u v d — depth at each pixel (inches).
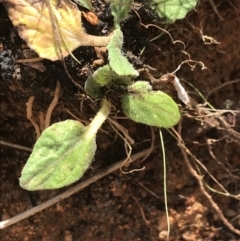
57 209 9.4
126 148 8.8
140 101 8.0
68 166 7.8
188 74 9.0
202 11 8.7
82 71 8.0
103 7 8.1
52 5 7.8
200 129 9.2
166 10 8.2
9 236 9.4
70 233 9.4
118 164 9.1
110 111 8.3
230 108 9.4
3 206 9.4
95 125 8.0
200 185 9.2
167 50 8.6
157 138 9.2
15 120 9.0
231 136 9.3
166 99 8.0
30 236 9.4
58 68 8.0
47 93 8.3
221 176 9.6
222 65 9.3
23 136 9.1
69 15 7.8
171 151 9.2
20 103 8.7
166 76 8.4
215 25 8.9
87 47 8.0
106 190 9.3
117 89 8.1
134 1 8.2
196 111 9.0
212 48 9.0
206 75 9.2
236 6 8.8
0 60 8.1
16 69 8.1
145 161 9.2
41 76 8.1
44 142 7.7
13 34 8.0
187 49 8.8
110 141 9.0
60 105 8.5
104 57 8.0
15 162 9.3
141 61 8.3
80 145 7.9
